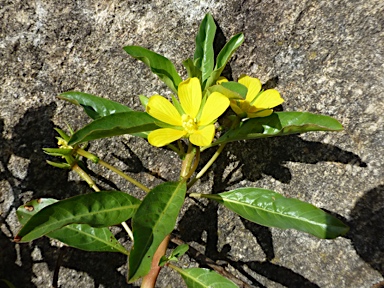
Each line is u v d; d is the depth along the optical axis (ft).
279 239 0.50
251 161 0.49
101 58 0.47
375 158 0.45
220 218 0.51
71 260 0.52
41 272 0.52
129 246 0.53
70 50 0.47
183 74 0.47
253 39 0.46
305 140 0.47
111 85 0.48
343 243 0.48
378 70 0.43
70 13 0.46
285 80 0.46
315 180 0.47
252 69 0.47
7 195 0.50
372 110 0.44
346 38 0.44
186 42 0.47
